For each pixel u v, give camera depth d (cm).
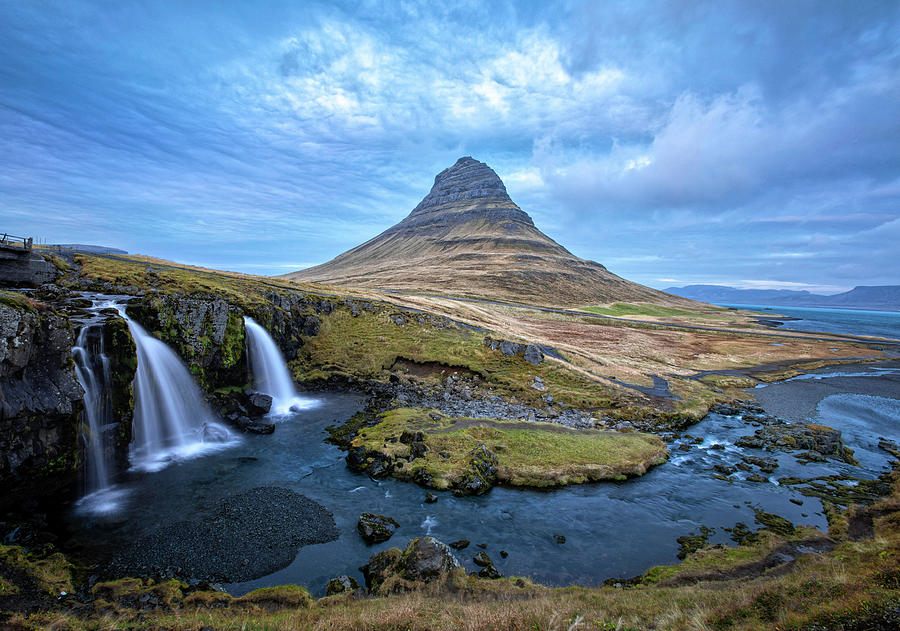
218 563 2019
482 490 2833
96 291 4659
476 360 6088
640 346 9625
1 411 2211
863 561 1591
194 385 3981
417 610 1435
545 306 17400
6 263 4222
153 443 3459
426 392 5141
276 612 1585
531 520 2525
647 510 2695
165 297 4059
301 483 2888
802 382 7438
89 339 2969
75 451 2605
